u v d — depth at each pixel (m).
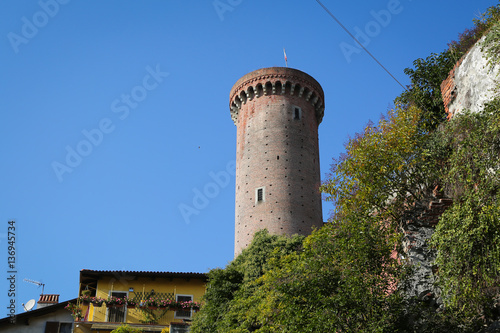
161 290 34.94
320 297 15.30
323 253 16.81
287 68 55.00
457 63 21.27
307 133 53.22
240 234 47.94
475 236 13.82
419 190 18.56
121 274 34.97
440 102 25.23
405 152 18.83
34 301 38.62
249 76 55.38
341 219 18.47
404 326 14.62
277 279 21.11
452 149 17.58
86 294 33.81
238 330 24.45
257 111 53.81
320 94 57.12
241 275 31.64
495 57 17.89
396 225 18.11
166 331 32.50
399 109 20.64
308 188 49.69
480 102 19.14
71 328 33.38
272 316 21.05
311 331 14.95
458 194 16.02
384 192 18.50
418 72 27.23
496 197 13.92
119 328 31.86
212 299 29.86
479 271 13.87
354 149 19.67
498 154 14.68
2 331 32.69
